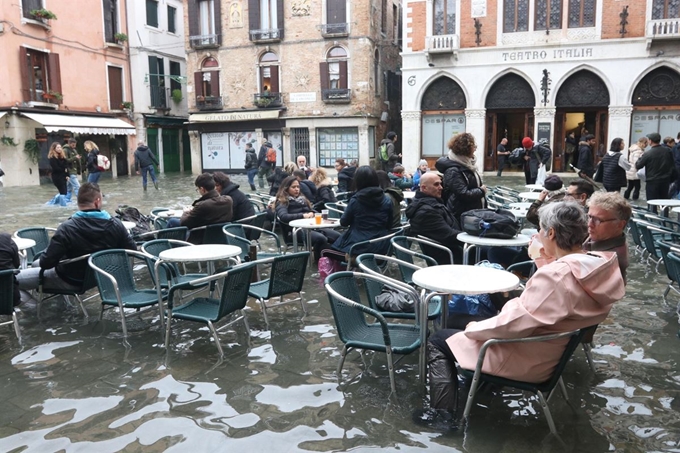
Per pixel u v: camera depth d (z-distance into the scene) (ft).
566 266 9.80
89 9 87.20
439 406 11.52
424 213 19.48
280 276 16.89
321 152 89.97
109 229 17.93
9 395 12.84
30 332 16.98
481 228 17.52
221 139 95.45
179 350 15.47
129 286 17.92
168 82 102.89
